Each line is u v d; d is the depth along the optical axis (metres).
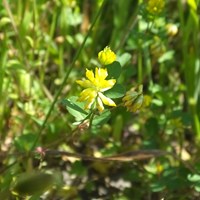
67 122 0.11
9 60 0.11
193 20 0.11
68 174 0.11
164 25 0.11
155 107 0.11
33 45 0.11
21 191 0.08
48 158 0.11
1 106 0.11
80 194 0.11
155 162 0.11
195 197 0.10
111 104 0.08
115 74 0.08
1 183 0.09
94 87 0.08
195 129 0.11
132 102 0.08
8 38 0.11
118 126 0.11
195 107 0.11
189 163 0.10
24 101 0.11
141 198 0.11
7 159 0.10
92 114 0.08
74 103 0.08
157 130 0.11
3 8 0.11
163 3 0.10
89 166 0.11
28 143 0.10
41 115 0.11
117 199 0.11
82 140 0.11
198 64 0.11
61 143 0.11
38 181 0.08
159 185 0.09
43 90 0.11
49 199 0.10
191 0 0.11
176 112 0.11
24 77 0.11
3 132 0.11
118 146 0.11
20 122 0.11
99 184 0.11
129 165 0.11
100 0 0.09
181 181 0.09
